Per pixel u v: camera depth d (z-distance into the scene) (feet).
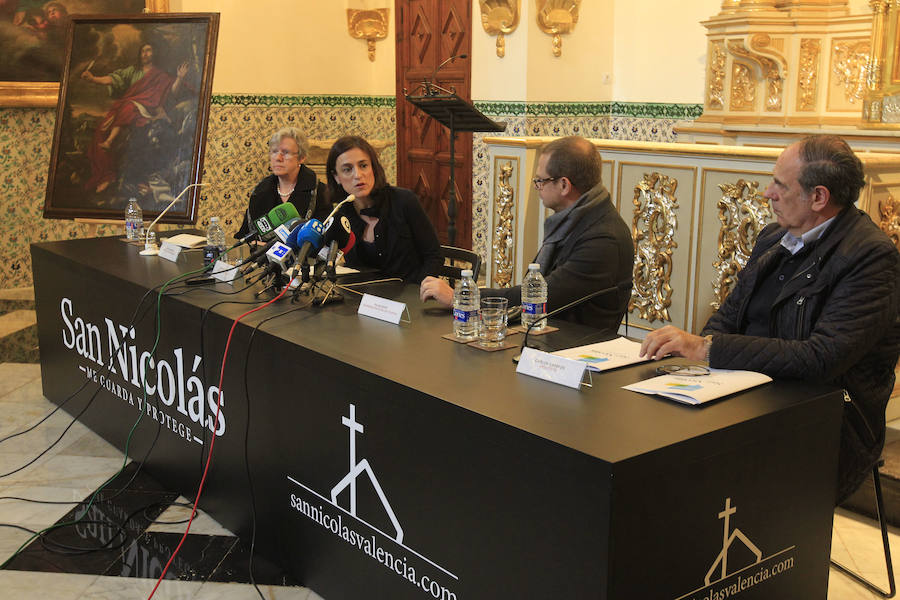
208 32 15.51
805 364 7.04
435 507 6.89
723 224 13.76
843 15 19.36
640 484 5.52
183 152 15.42
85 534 10.06
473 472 6.46
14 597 8.76
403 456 7.15
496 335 8.16
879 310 7.26
